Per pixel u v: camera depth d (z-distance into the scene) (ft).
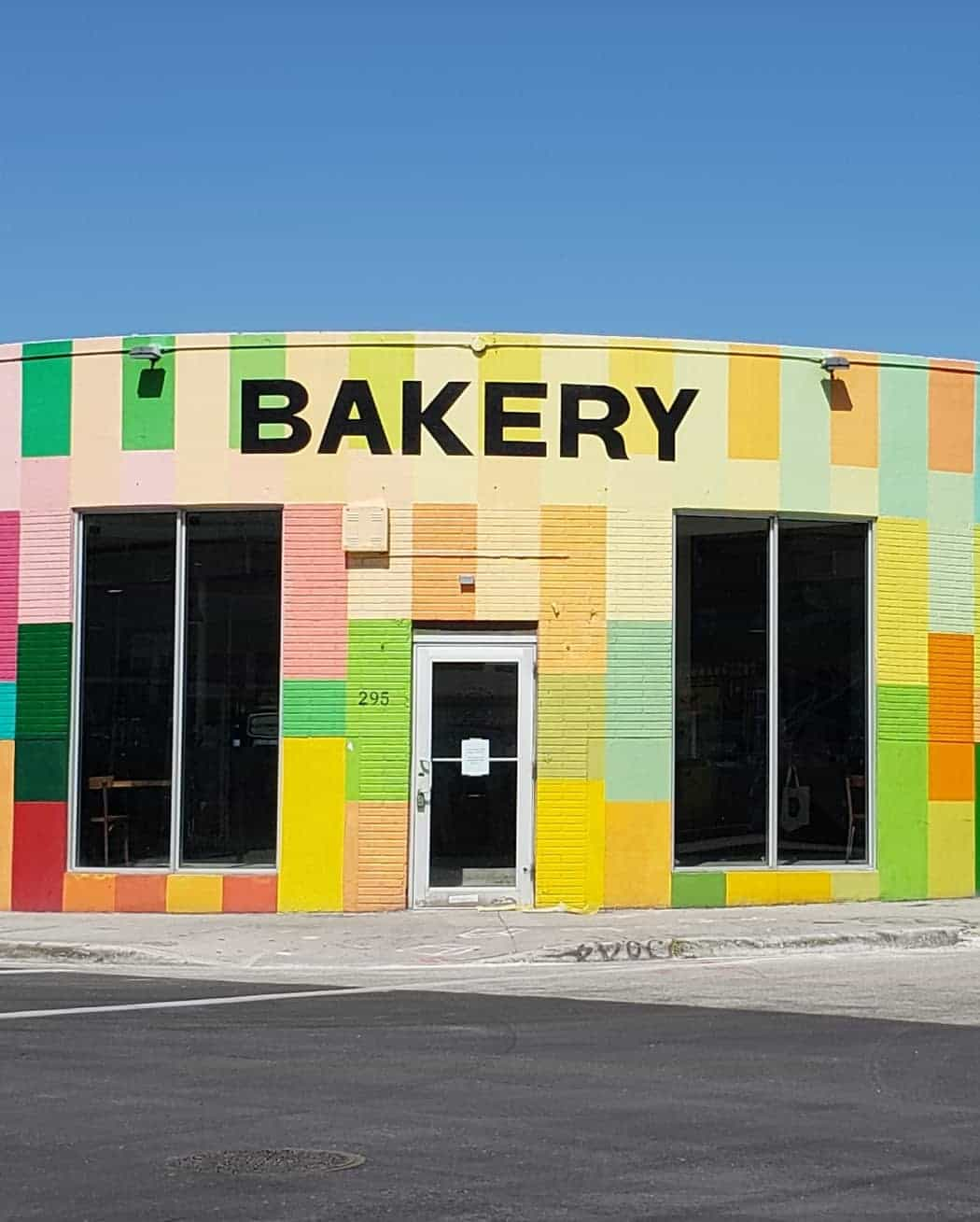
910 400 63.16
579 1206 23.95
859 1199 24.48
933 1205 24.18
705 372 60.95
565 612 59.82
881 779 62.23
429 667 59.88
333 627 59.67
